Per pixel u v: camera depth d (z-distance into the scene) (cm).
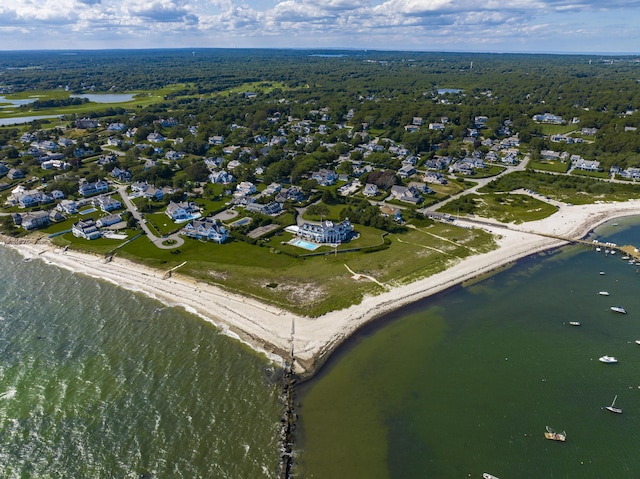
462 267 13500
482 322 10981
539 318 11194
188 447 7312
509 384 8981
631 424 8031
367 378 9062
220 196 19700
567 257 14450
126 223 16500
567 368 9456
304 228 15388
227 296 11788
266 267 13300
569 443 7631
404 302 11656
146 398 8294
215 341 10019
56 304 11450
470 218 17425
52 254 14338
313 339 10106
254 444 7419
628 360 9719
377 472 7069
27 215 16338
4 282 12544
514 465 7225
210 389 8556
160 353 9562
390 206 18812
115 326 10512
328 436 7688
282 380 8869
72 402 8162
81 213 17538
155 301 11644
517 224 16900
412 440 7656
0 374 8831
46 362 9206
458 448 7519
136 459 7081
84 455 7144
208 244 14888
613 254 14662
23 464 6994
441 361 9619
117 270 13250
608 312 11469
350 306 11338
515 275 13262
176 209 16962
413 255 14125
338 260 13762
